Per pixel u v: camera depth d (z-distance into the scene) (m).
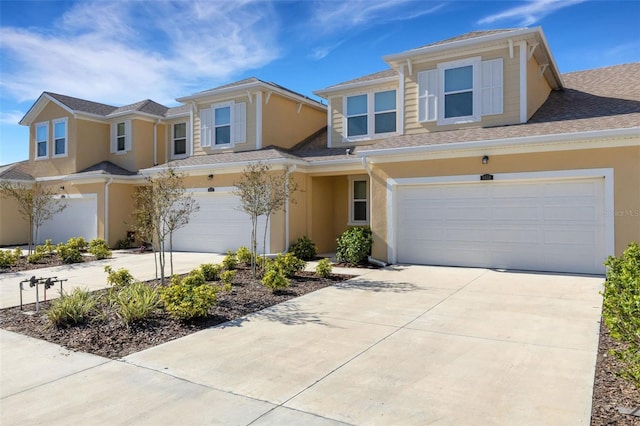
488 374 4.43
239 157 15.52
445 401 3.84
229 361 4.92
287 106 18.08
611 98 12.08
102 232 18.58
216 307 7.39
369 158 12.40
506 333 5.78
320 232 15.92
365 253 12.16
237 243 15.23
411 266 11.62
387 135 15.14
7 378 4.53
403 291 8.57
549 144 9.97
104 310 7.14
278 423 3.49
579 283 8.90
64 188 19.98
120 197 19.14
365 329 6.09
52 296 8.80
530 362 4.73
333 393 4.04
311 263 13.10
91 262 14.20
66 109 19.73
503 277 9.75
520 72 11.56
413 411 3.66
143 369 4.72
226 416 3.62
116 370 4.71
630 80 13.39
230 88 16.83
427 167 11.59
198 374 4.55
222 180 15.44
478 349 5.18
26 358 5.12
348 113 16.03
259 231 14.61
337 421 3.51
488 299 7.74
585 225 9.91
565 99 13.25
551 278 9.51
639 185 9.19
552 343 5.33
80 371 4.69
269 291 8.71
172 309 6.47
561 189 10.14
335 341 5.58
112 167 19.91
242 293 8.54
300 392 4.07
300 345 5.45
